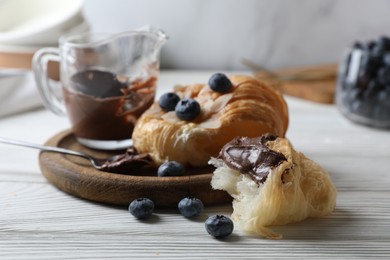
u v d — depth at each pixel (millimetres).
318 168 431
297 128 617
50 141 529
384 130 617
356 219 426
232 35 834
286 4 821
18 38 715
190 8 820
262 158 414
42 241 397
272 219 409
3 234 405
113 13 826
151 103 536
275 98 501
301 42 838
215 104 482
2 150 549
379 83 604
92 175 447
